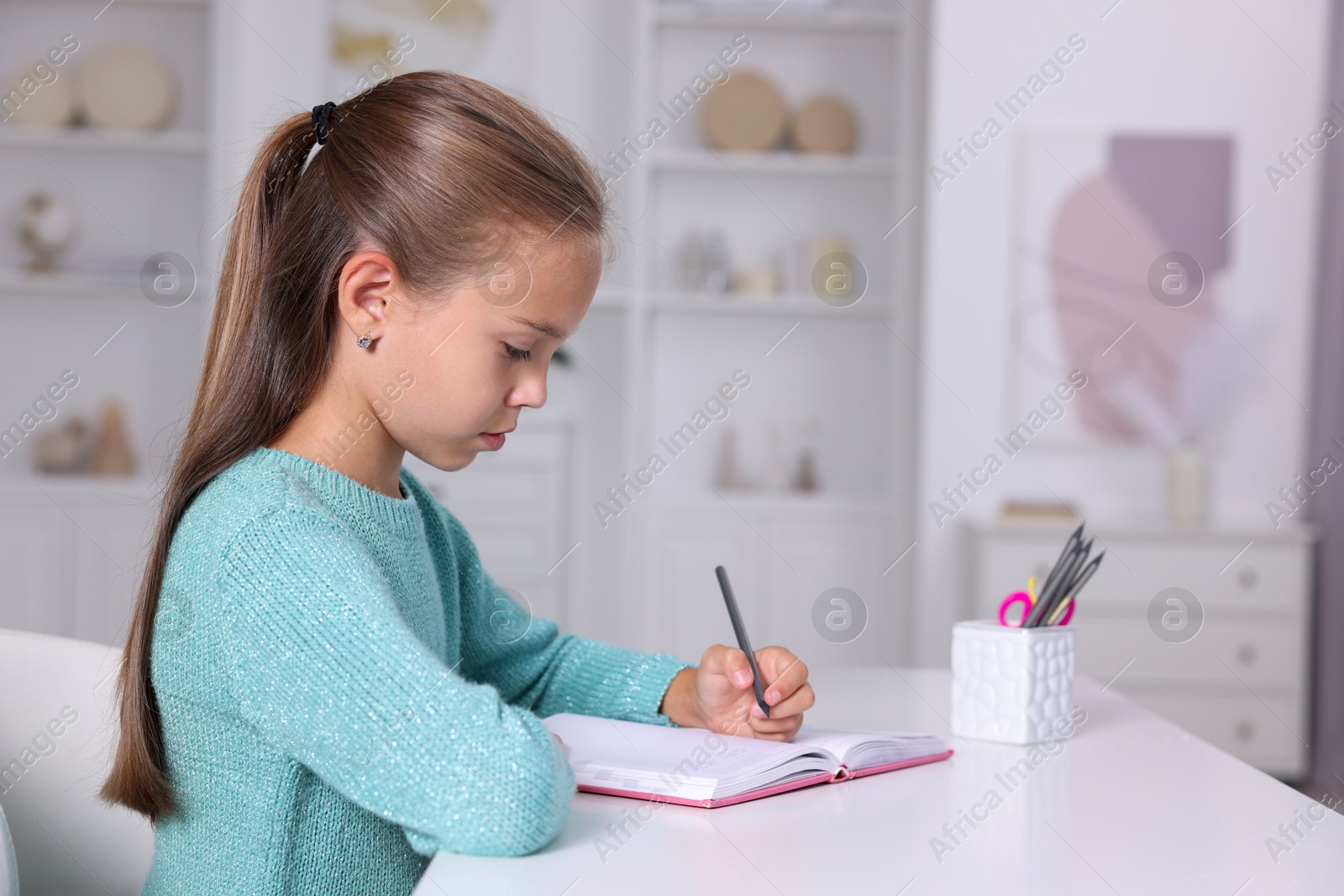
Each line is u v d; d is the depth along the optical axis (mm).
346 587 756
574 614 3883
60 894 1044
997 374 3453
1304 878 715
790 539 3604
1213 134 3432
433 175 824
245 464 857
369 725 721
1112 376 3453
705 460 3887
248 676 750
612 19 3844
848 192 3855
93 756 1052
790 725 982
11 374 3695
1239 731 3090
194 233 3734
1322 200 3418
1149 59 3432
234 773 795
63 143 3611
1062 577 1113
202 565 785
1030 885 690
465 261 817
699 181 3854
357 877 820
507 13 3867
